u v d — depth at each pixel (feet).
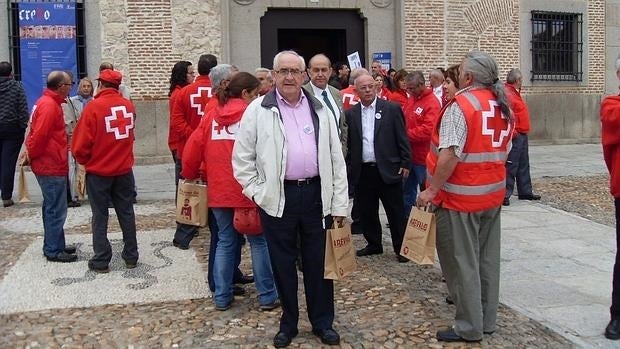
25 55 44.62
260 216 15.39
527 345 15.47
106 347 15.31
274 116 14.75
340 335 15.87
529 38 56.08
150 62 46.03
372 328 16.30
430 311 17.49
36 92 44.91
